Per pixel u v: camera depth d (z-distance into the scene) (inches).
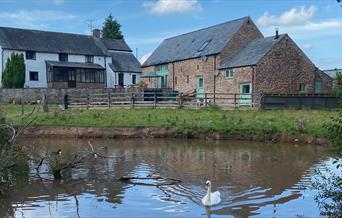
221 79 1667.1
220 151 868.0
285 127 1032.2
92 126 1103.6
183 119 1143.6
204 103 1330.0
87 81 2314.2
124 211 454.0
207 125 1071.0
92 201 493.4
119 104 1417.3
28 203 486.6
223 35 1786.4
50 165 646.5
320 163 730.8
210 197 475.2
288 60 1541.6
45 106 1331.2
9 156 560.1
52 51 2258.9
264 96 1274.6
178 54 2014.0
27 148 676.7
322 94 1307.8
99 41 2573.8
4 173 577.0
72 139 1047.0
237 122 1092.5
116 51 2596.0
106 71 2444.6
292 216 435.2
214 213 446.9
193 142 992.9
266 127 1035.3
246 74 1520.7
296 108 1258.6
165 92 1609.3
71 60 2335.1
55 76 2198.6
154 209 460.8
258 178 613.0
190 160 761.6
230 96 1609.3
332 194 436.1
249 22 1745.8
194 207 468.4
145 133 1069.1
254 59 1513.3
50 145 935.7
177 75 1978.3
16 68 2070.6
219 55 1681.8
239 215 440.8
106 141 1011.9
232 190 542.0
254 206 471.5
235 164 722.8
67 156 769.6
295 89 1556.3
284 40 1534.2
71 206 474.3
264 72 1494.8
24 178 609.0
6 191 538.9
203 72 1776.6
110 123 1131.3
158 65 2162.9
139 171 663.8
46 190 544.1
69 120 1175.0
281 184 574.6
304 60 1574.8
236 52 1704.0
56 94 1893.5
